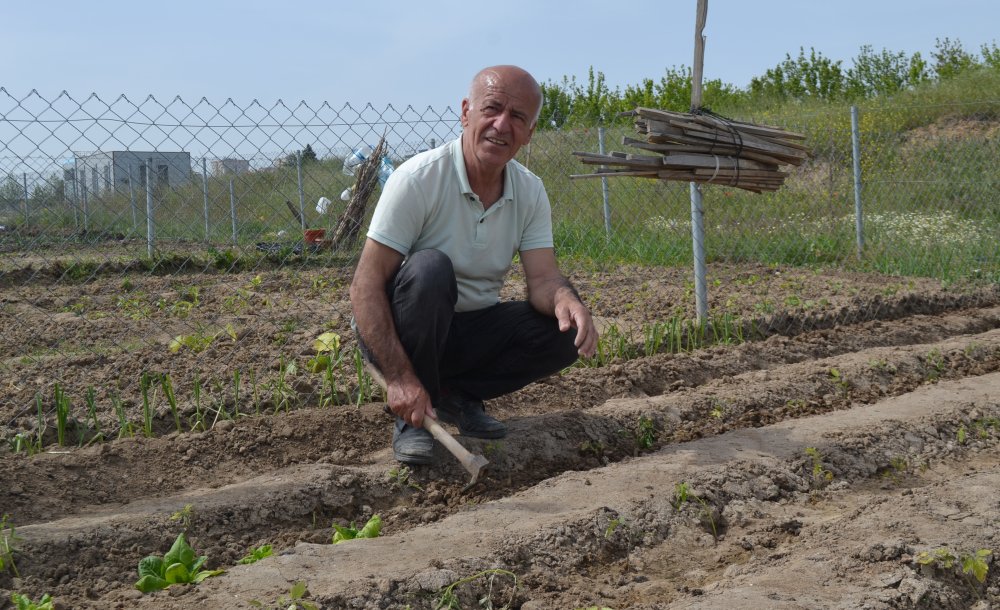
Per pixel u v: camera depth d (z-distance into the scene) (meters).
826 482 3.65
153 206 9.05
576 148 9.72
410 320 3.23
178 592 2.47
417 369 3.33
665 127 4.47
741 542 3.11
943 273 8.54
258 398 4.18
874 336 6.18
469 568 2.63
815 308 6.61
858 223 9.44
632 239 9.80
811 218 10.32
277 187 7.58
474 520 3.09
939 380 5.14
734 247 9.90
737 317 6.10
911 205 10.75
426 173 3.29
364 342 3.30
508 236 3.50
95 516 3.05
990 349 5.69
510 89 3.17
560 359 3.57
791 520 3.20
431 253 3.24
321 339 4.59
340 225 8.25
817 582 2.61
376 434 3.86
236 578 2.54
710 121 4.55
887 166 11.74
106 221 9.26
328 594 2.38
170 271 9.02
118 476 3.34
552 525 2.96
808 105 17.56
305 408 4.12
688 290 7.50
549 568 2.80
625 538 3.03
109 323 6.32
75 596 2.57
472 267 3.46
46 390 4.33
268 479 3.37
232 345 5.25
